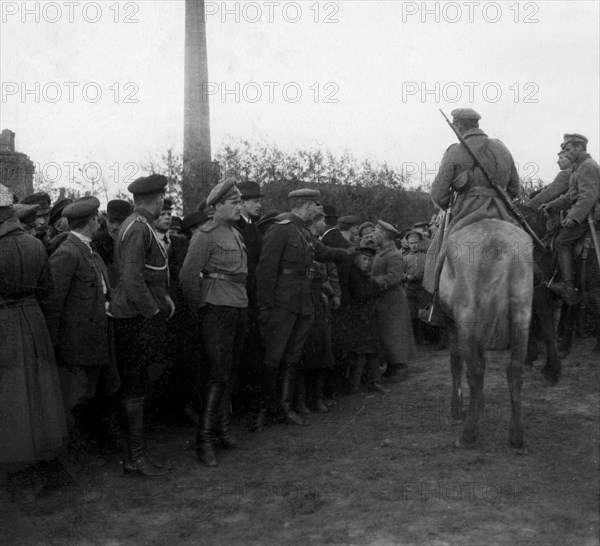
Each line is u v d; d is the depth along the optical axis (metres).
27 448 4.92
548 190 8.43
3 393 4.94
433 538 4.21
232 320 5.73
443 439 6.01
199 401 6.72
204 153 14.36
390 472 5.27
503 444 5.77
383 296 8.54
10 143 13.24
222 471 5.47
